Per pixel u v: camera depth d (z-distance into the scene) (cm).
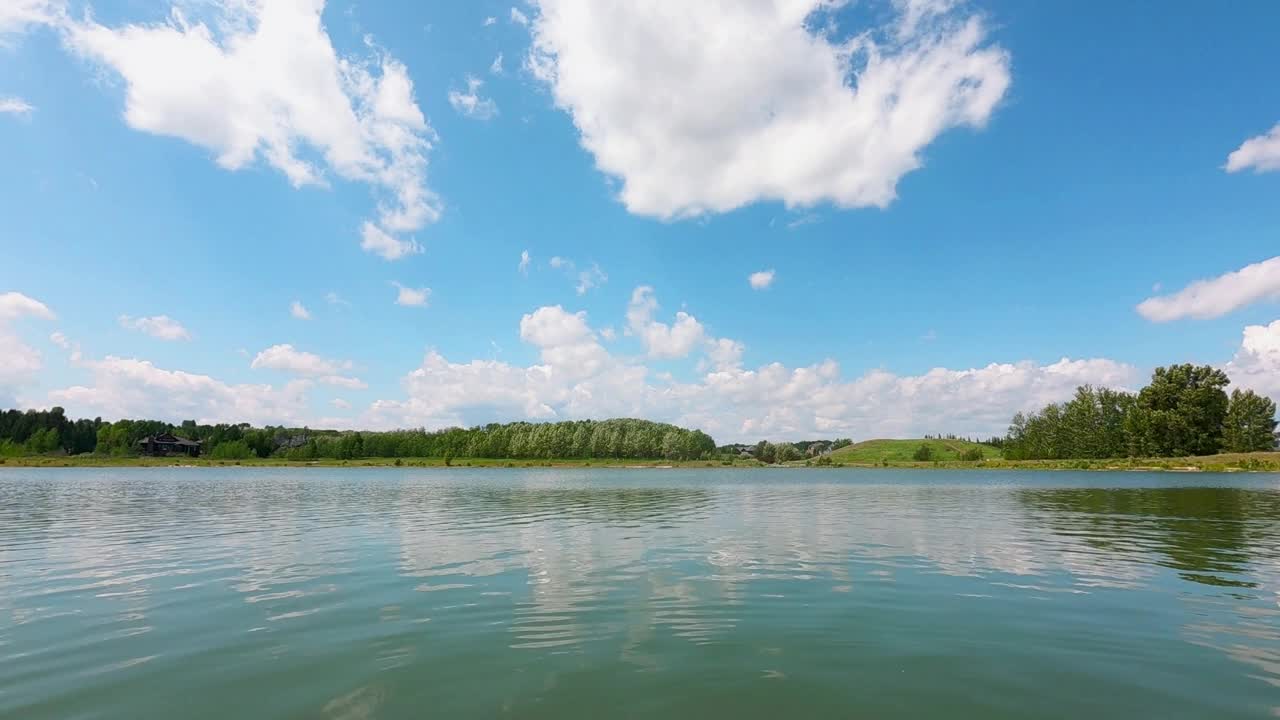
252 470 15562
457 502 4875
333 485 7981
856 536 2711
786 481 9675
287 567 1984
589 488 7362
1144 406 13988
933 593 1600
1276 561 2064
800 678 1018
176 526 3159
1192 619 1360
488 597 1565
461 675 1034
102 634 1265
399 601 1528
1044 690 969
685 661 1097
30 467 16212
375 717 872
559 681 1006
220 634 1260
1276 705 910
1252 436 12800
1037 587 1670
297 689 977
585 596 1573
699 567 1961
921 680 1012
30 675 1040
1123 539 2600
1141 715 877
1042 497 5362
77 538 2697
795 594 1588
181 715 884
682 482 9312
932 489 6988
